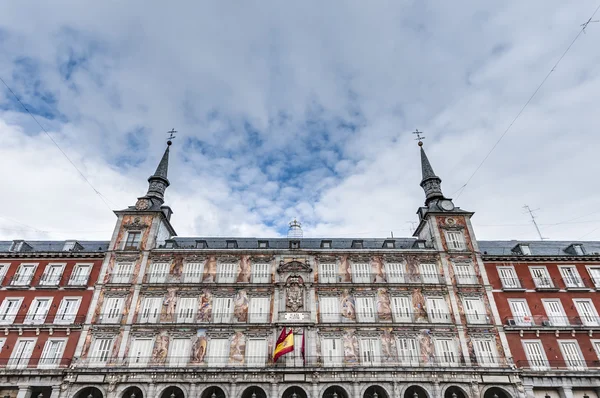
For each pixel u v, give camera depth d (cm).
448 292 4356
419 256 4634
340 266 4575
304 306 4266
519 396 3719
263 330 4109
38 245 5125
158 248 4766
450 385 3766
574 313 4284
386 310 4253
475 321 4191
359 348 4019
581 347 4053
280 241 5141
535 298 4381
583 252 4756
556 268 4584
